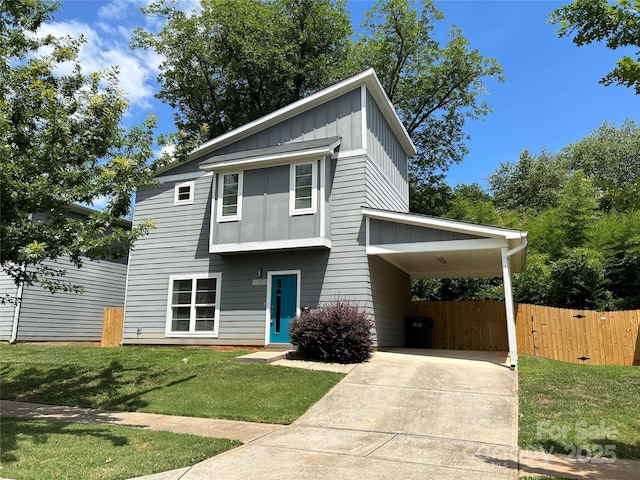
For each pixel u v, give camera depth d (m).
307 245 13.02
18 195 7.55
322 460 5.55
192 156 15.70
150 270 15.59
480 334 17.02
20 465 5.17
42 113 8.29
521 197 35.56
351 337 11.19
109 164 8.82
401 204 17.92
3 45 8.95
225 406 8.22
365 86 14.02
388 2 25.53
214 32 24.75
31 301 17.66
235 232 13.84
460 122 28.03
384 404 8.14
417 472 5.14
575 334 14.91
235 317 14.09
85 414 8.17
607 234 20.89
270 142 14.91
